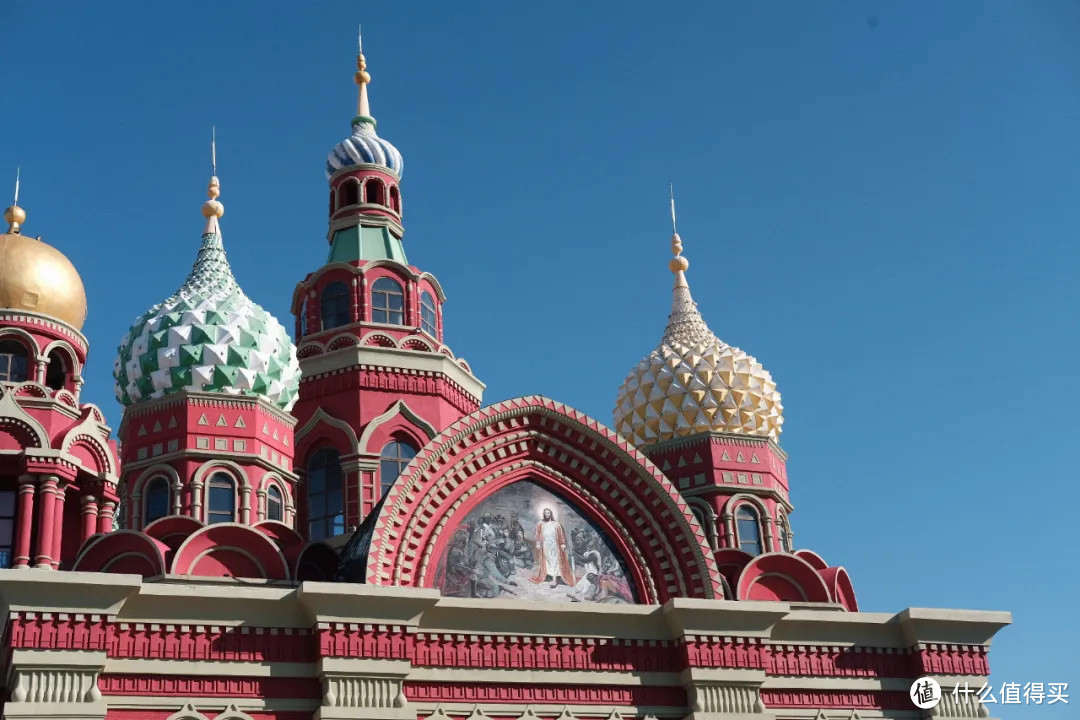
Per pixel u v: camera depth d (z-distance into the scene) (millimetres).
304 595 31578
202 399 41062
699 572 36562
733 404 47094
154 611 31266
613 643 34625
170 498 40000
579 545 36625
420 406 45875
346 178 51406
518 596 35344
